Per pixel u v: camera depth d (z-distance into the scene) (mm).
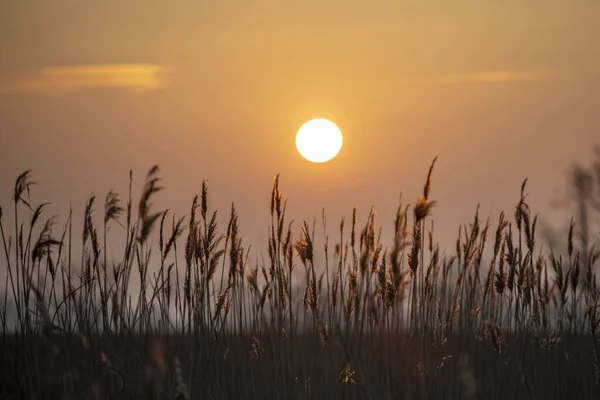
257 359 10219
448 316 10102
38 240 8781
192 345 9328
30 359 9320
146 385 5008
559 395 10617
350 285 9211
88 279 9109
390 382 9086
